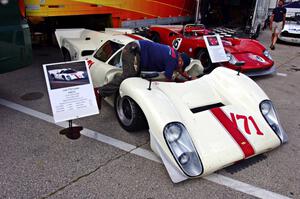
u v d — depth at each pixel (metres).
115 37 4.49
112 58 4.06
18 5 3.71
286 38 10.52
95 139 3.40
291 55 8.86
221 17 10.91
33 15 5.02
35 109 4.15
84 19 7.13
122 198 2.50
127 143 3.34
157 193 2.57
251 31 10.01
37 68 5.97
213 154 2.63
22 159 2.97
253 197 2.58
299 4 10.94
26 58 3.96
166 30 6.98
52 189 2.56
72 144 3.28
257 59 6.08
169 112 2.78
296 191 2.69
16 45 3.78
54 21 6.65
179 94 3.23
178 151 2.59
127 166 2.93
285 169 2.99
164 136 2.62
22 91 4.79
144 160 3.04
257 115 3.18
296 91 5.52
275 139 3.03
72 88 3.03
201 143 2.70
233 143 2.77
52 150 3.15
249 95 3.33
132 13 7.12
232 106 3.24
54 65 2.92
